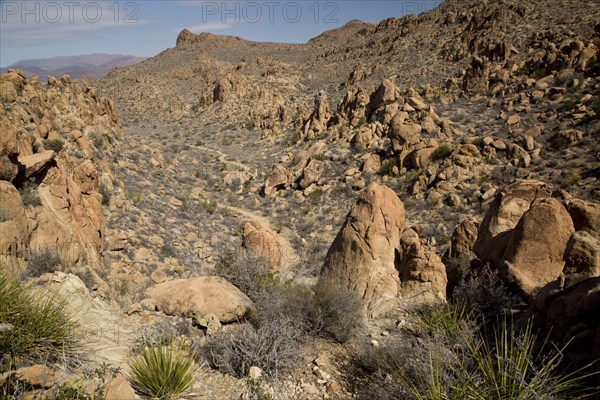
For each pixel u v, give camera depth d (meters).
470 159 28.77
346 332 6.41
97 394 3.58
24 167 12.26
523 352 3.95
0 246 8.66
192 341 5.69
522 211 8.59
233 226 29.45
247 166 49.81
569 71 37.72
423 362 4.75
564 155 25.95
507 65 47.56
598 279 4.71
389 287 8.12
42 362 4.06
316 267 16.02
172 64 153.88
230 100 93.38
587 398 3.83
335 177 37.19
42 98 24.89
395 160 34.28
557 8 65.06
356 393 5.07
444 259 9.98
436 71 67.06
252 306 6.86
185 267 18.84
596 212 6.79
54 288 6.74
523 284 6.80
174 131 82.62
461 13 90.88
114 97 121.25
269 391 4.75
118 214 20.42
